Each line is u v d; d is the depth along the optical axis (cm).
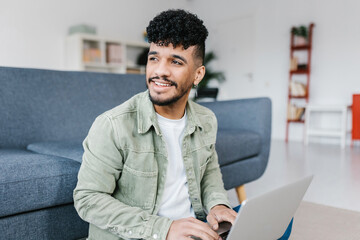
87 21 513
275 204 71
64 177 105
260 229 73
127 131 81
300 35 490
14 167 98
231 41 593
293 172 282
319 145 458
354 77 459
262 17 547
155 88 77
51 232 105
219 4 606
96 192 79
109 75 194
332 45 475
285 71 527
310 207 187
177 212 88
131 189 84
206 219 89
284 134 534
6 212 93
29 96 158
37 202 99
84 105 176
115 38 499
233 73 595
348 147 439
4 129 147
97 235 85
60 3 481
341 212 179
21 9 445
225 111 217
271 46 539
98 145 79
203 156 94
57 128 164
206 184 99
